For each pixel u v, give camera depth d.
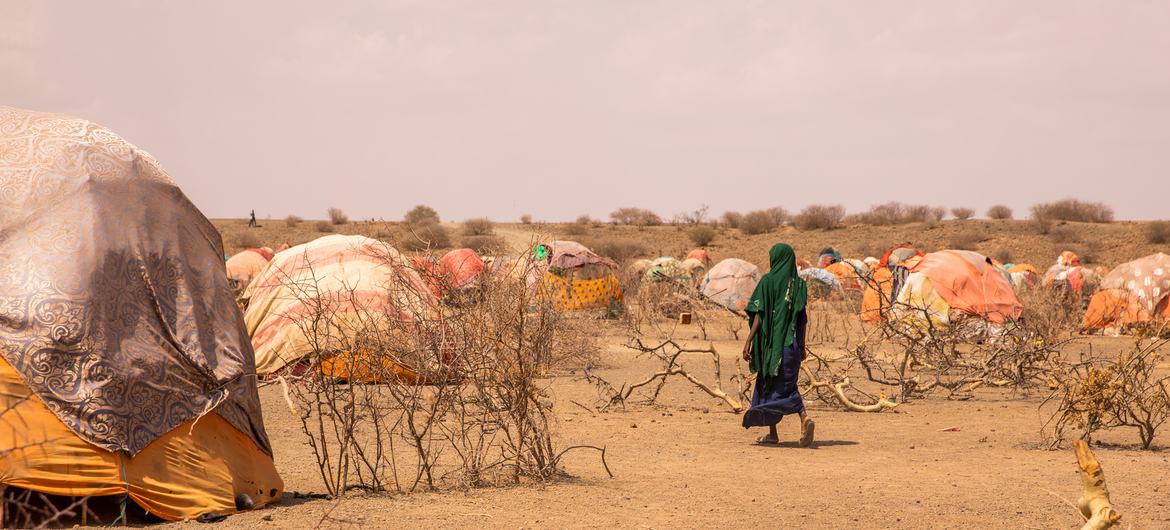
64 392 5.85
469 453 7.53
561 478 7.45
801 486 7.25
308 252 14.45
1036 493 7.00
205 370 6.43
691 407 12.36
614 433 10.16
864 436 10.12
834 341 21.17
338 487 6.84
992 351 14.50
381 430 9.48
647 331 23.97
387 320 7.57
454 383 7.66
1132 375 9.65
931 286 20.44
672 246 72.62
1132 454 8.81
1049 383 10.58
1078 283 28.06
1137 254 61.09
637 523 6.00
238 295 17.83
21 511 5.66
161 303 6.46
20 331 5.86
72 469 5.78
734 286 29.64
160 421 6.13
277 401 11.60
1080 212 75.81
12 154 6.49
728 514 6.27
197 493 6.12
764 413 9.41
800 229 77.56
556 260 26.12
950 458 8.65
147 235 6.54
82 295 6.06
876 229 74.81
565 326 15.08
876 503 6.63
